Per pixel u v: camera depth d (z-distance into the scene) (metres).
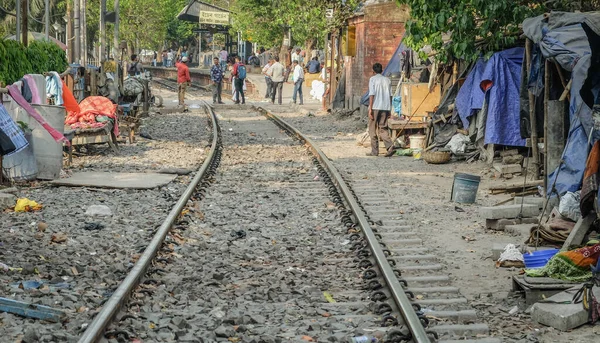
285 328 9.44
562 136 15.64
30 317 9.40
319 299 10.70
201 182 20.59
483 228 15.57
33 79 19.83
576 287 10.33
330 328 9.43
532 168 20.81
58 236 13.70
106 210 16.23
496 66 22.98
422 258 12.95
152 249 12.27
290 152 28.95
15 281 11.01
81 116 25.72
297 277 11.84
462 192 18.28
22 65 22.28
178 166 24.08
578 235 11.87
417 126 27.95
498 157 23.84
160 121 41.47
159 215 16.11
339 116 43.47
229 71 75.88
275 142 32.62
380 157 27.28
